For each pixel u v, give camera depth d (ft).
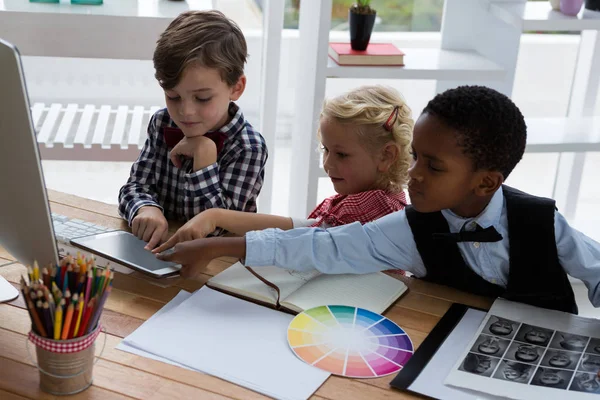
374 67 8.09
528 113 10.22
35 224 3.71
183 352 3.77
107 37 7.06
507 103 4.09
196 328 3.99
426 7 9.13
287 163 10.55
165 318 4.05
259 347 3.86
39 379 3.52
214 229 4.94
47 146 7.62
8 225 3.86
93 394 3.44
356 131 5.23
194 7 7.47
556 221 4.44
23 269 4.53
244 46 5.45
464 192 4.18
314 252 4.57
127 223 5.29
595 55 9.62
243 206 5.48
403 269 4.77
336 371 3.69
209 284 4.45
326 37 7.82
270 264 4.54
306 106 8.57
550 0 8.34
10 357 3.68
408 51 8.89
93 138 7.74
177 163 5.44
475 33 9.00
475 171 4.11
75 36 7.02
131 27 7.04
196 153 5.28
